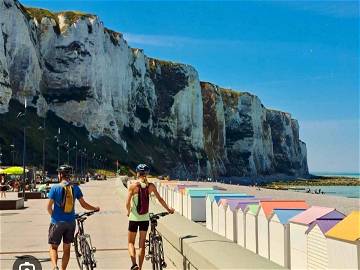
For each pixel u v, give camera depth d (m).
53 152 135.00
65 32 165.88
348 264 5.55
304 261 7.14
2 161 109.06
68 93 162.75
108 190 50.78
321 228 6.50
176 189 23.94
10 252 12.29
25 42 147.50
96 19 172.50
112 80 180.25
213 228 14.74
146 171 8.67
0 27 136.50
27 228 17.69
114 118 173.62
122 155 167.62
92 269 8.51
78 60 164.50
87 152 150.12
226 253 6.35
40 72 155.62
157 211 12.44
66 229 8.57
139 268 8.58
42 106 152.25
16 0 148.12
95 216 21.62
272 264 5.58
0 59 132.25
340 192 133.38
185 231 8.73
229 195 15.13
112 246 12.83
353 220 5.84
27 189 51.12
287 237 7.93
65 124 158.25
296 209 8.73
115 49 184.38
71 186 8.73
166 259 9.54
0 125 122.06
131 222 8.59
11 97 141.88
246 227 10.62
